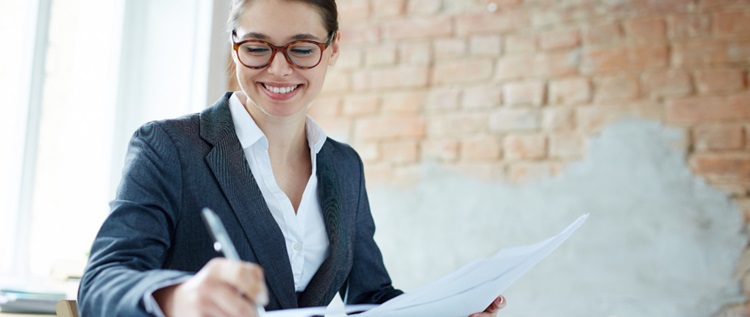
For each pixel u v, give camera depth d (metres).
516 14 2.93
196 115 1.17
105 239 0.97
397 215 2.99
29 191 2.09
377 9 3.11
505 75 2.92
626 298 2.69
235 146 1.14
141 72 2.30
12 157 2.09
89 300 0.85
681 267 2.64
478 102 2.94
